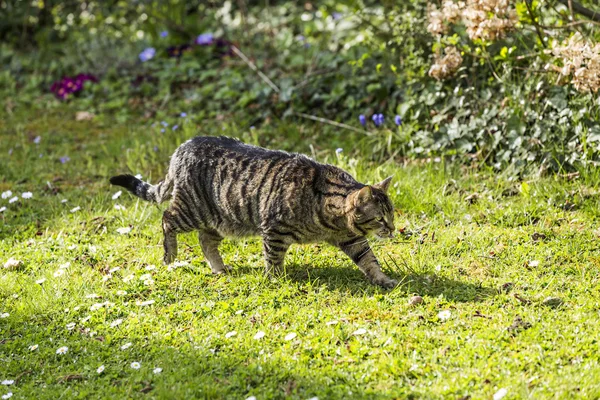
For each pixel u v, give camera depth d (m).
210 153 5.95
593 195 6.66
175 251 6.25
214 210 5.95
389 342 4.72
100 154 9.13
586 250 5.88
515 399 4.07
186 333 5.08
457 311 5.08
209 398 4.32
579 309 4.98
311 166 5.62
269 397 4.27
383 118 8.14
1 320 5.40
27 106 11.07
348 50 9.87
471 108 7.80
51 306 5.57
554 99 7.16
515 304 5.14
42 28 13.23
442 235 6.34
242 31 11.69
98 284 5.93
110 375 4.65
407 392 4.23
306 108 9.41
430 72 7.54
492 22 6.49
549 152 7.12
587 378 4.18
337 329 4.91
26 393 4.53
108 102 10.77
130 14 12.84
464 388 4.20
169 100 10.54
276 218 5.60
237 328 5.09
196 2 13.15
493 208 6.74
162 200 6.31
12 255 6.54
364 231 5.46
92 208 7.56
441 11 7.40
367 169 7.73
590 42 6.54
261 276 5.81
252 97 9.63
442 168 7.45
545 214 6.54
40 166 8.78
